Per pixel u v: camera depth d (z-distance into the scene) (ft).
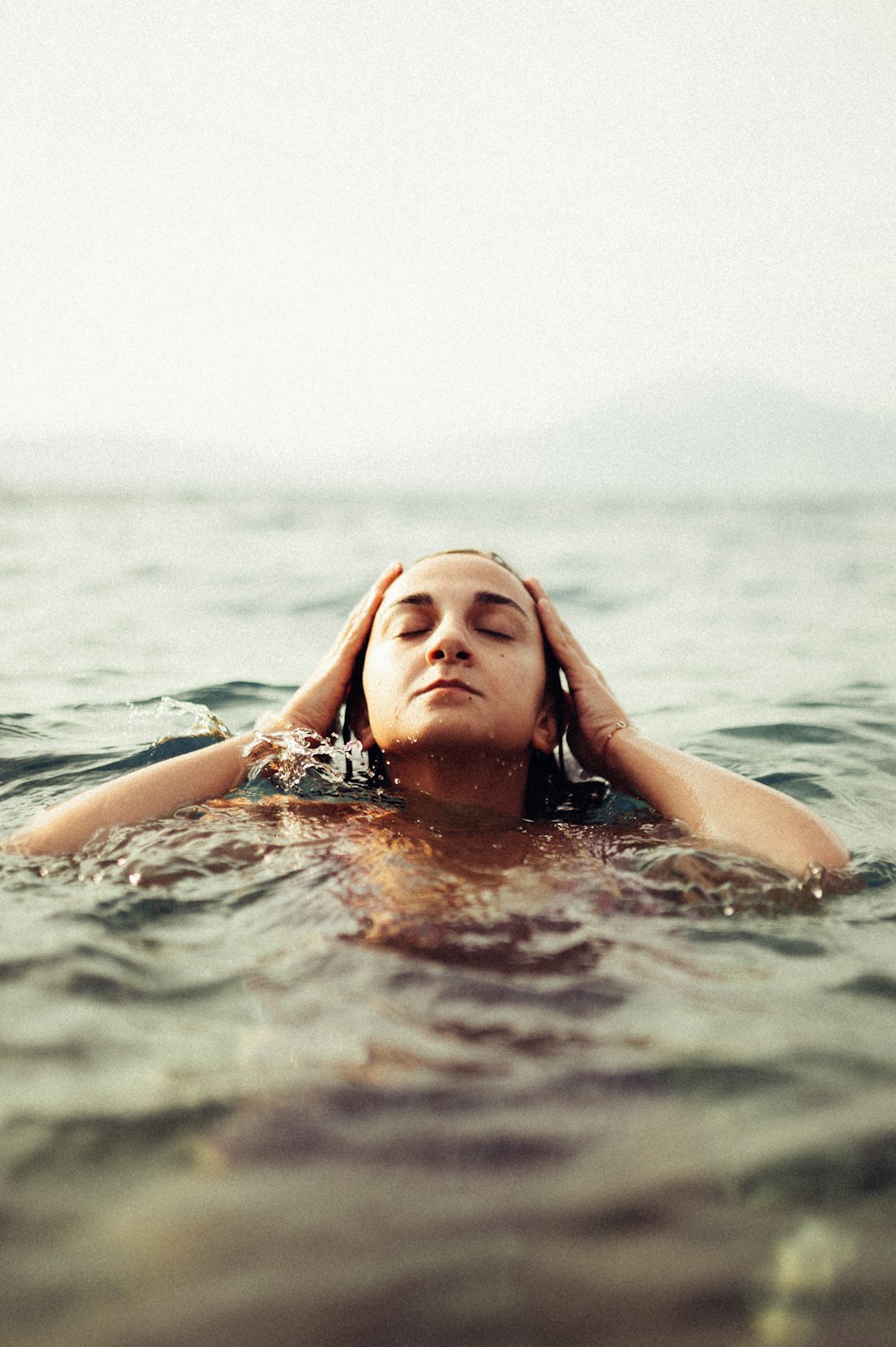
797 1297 3.75
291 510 77.87
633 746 10.20
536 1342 3.55
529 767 10.69
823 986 6.23
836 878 7.99
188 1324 3.58
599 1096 4.92
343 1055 5.25
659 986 6.11
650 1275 3.84
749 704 16.40
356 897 7.28
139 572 32.27
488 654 9.87
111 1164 4.40
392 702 9.86
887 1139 4.65
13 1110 4.76
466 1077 5.06
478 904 7.18
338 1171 4.36
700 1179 4.37
